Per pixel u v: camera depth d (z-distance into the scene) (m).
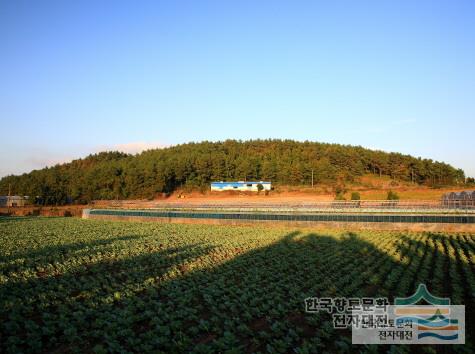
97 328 14.51
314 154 138.38
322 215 44.72
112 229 45.03
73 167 182.25
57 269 23.91
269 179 115.44
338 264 25.61
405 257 26.83
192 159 120.06
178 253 29.41
